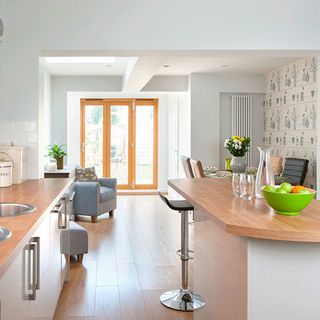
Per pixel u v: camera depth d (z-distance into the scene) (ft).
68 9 12.52
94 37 12.57
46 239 8.13
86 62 24.25
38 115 12.62
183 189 10.37
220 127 29.04
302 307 6.40
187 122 29.43
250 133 29.04
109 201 23.58
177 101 31.68
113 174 35.50
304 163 22.07
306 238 5.82
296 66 24.39
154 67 19.26
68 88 29.60
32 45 12.48
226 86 28.45
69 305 11.10
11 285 5.24
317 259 6.38
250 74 28.63
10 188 11.00
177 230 20.35
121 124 35.32
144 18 12.68
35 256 6.71
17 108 12.58
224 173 20.81
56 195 9.72
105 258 15.53
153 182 35.76
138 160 35.58
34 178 12.81
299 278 6.39
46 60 24.13
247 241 6.38
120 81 29.76
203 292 9.37
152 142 35.60
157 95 35.01
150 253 16.24
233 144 21.15
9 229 6.13
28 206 8.22
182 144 31.04
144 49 12.69
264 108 29.30
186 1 12.78
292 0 13.06
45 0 12.47
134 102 35.14
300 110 24.12
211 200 8.59
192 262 15.15
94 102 34.88
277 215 7.02
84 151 35.04
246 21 12.94
